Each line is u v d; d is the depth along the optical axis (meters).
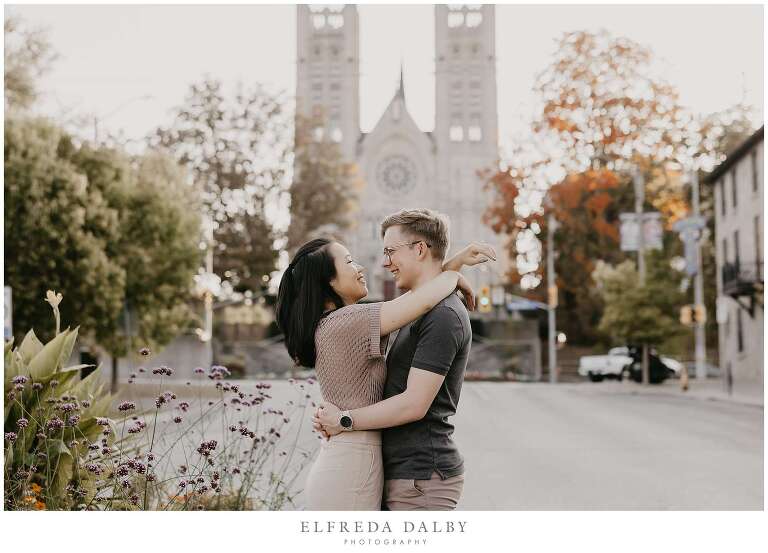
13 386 4.95
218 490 5.64
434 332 3.06
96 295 22.11
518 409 22.42
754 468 10.81
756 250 32.62
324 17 109.00
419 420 3.15
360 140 108.94
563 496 8.60
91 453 5.35
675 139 26.94
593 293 59.91
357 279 3.30
